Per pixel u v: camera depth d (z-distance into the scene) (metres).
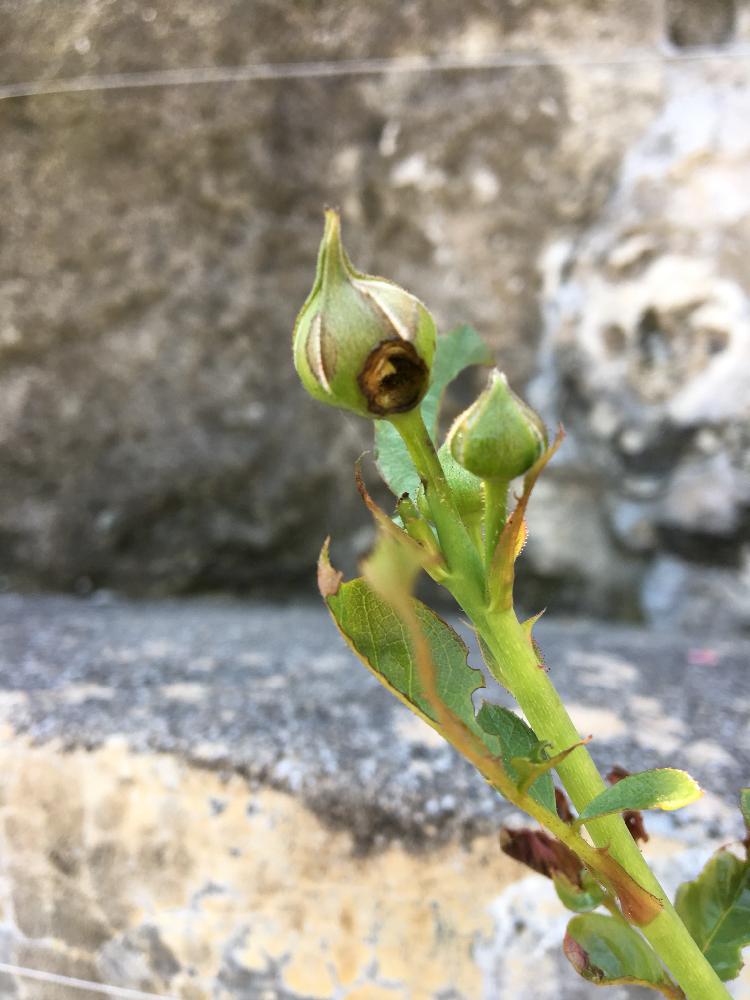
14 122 0.32
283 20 0.32
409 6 0.32
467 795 0.19
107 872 0.21
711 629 0.33
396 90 0.32
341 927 0.19
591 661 0.28
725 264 0.31
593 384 0.33
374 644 0.10
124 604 0.37
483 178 0.32
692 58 0.31
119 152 0.33
